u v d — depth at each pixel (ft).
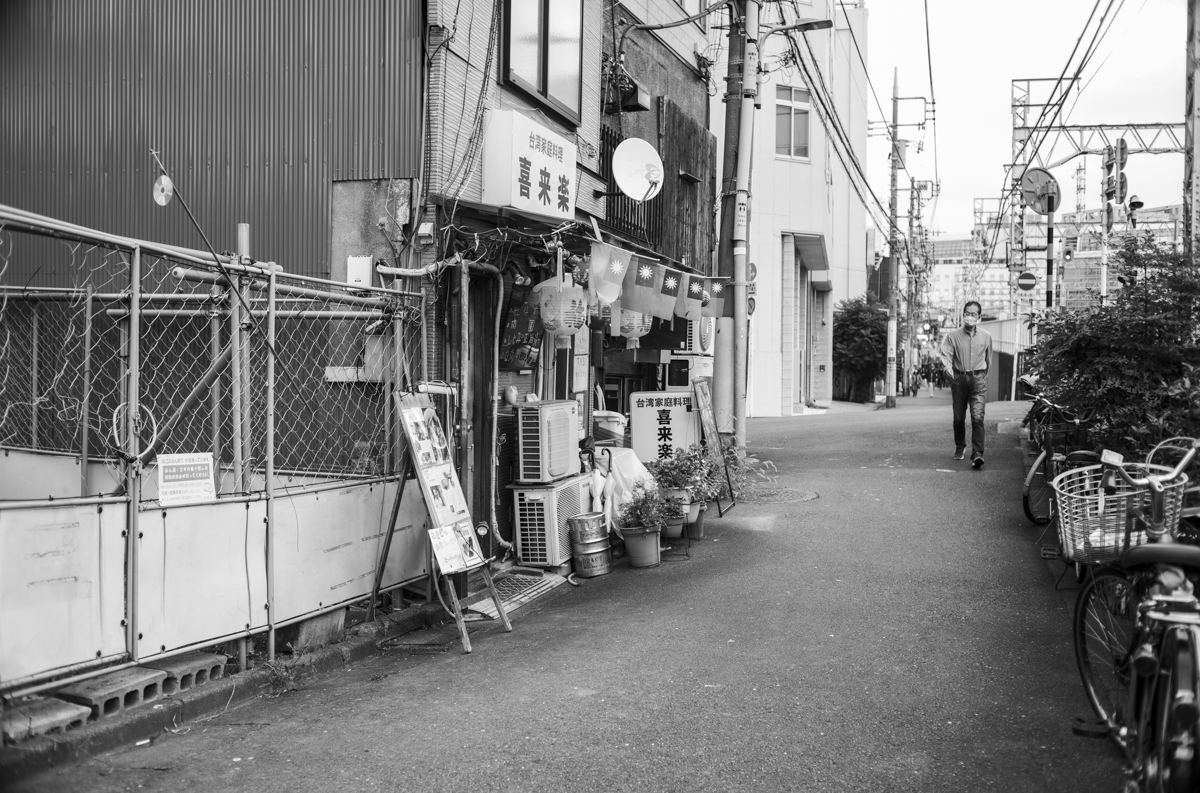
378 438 24.07
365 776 13.93
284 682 18.45
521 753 14.67
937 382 204.54
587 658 19.80
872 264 228.02
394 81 24.81
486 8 26.76
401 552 23.24
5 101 28.37
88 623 15.25
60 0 27.84
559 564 28.07
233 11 26.27
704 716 16.11
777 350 93.66
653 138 43.47
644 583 26.71
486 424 27.63
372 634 21.42
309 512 20.01
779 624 21.75
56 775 13.67
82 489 24.95
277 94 25.85
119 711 15.67
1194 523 17.47
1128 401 25.25
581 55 33.19
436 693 17.90
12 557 14.17
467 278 24.67
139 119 27.07
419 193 24.49
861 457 48.03
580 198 34.04
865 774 13.71
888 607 22.77
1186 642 11.22
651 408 36.58
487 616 24.03
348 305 24.43
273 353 19.03
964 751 14.48
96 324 26.81
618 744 14.96
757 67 42.47
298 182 25.61
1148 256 25.73
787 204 94.17
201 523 17.30
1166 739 10.89
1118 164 75.00
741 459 40.65
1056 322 26.99
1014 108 103.24
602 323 35.47
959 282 246.06
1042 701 16.53
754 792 13.17
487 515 27.68
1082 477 20.97
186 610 16.96
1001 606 22.63
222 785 13.64
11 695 14.15
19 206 28.22
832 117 68.95
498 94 27.71
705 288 37.83
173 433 24.97
